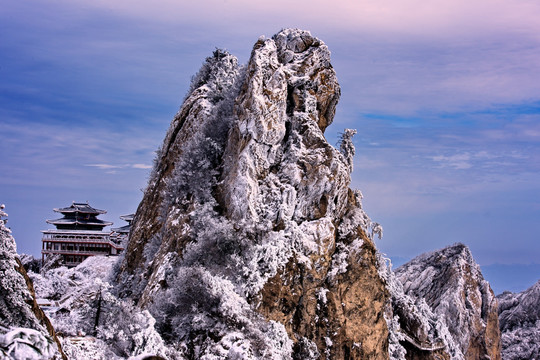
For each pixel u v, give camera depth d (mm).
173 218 84438
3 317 42906
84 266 133250
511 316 180875
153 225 97125
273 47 91000
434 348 100250
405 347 98688
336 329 77812
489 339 145000
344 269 80500
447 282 149625
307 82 88812
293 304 75812
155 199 99688
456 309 143250
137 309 71000
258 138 82188
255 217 79250
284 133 84938
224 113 90312
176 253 80625
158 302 73312
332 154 84250
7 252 43969
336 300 78750
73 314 69938
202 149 87562
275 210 80000
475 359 141750
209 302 70750
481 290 150625
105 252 155000
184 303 71812
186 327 69625
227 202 81625
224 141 88688
